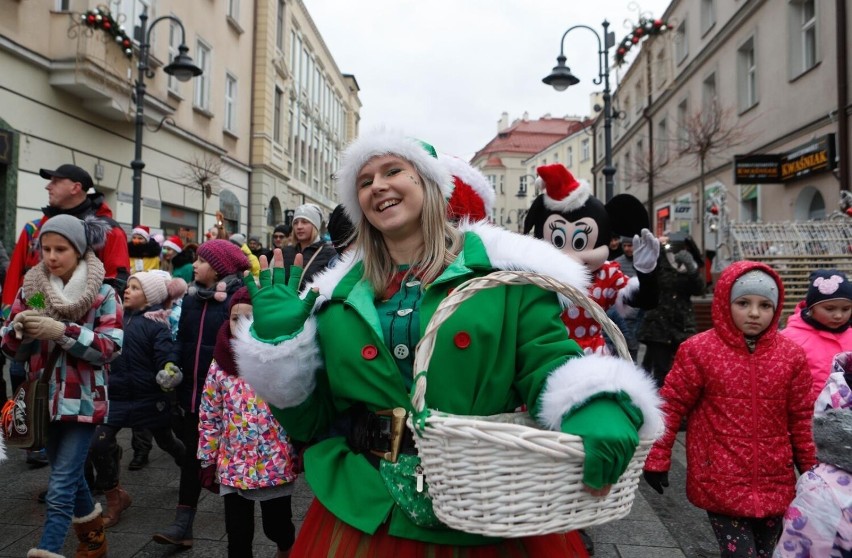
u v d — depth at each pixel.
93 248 3.18
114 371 3.76
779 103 14.40
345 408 1.71
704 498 2.74
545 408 1.42
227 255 3.73
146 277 3.94
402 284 1.76
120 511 3.82
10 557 3.29
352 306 1.67
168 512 3.98
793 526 1.99
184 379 3.56
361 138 1.79
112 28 11.57
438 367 1.52
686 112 21.06
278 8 24.78
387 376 1.59
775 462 2.68
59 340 2.83
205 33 17.81
